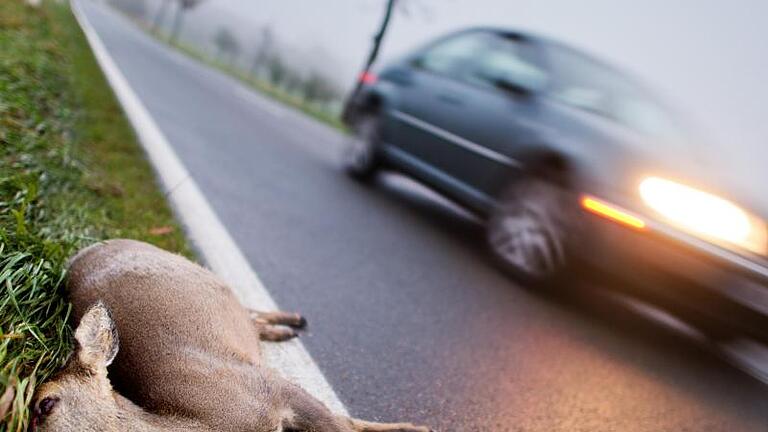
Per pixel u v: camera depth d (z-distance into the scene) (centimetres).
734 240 379
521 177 529
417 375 333
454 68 677
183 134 789
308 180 741
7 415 187
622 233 426
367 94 801
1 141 397
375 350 351
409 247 569
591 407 335
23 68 618
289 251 474
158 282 261
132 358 229
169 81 1371
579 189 463
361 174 812
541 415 318
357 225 601
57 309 261
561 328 442
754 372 414
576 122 504
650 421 332
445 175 630
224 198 559
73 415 186
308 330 356
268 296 384
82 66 951
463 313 436
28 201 327
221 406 215
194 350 235
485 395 327
